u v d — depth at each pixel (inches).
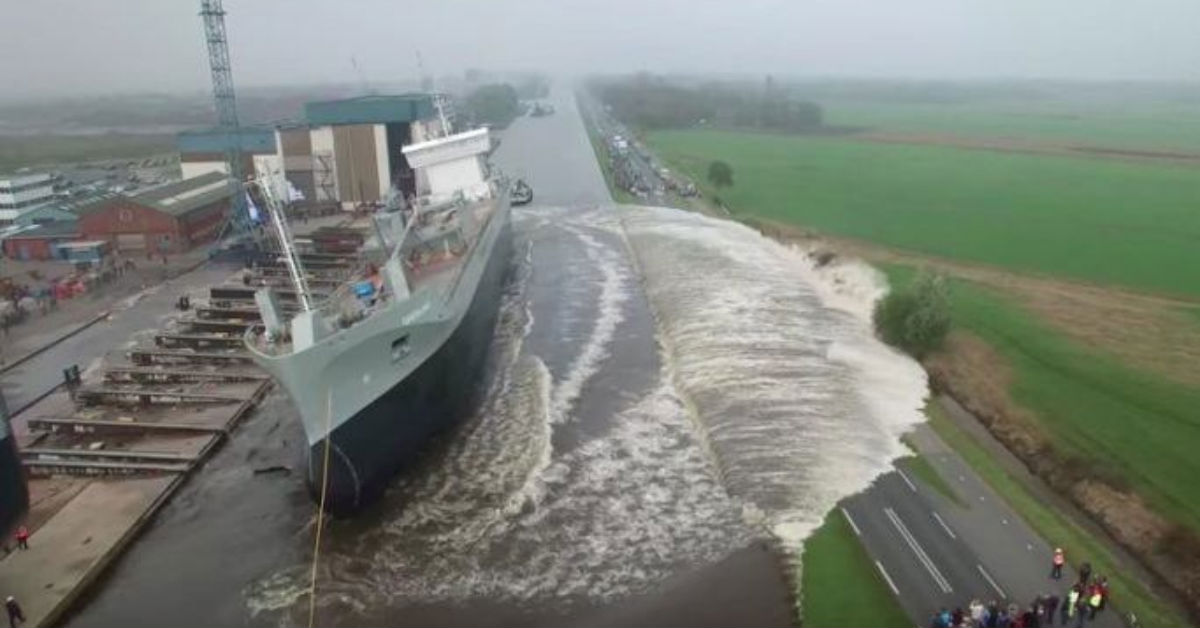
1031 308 2193.7
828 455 1454.2
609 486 1396.4
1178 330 2022.6
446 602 1120.8
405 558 1220.5
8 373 1920.5
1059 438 1486.2
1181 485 1316.4
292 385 1243.2
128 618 1106.7
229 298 2450.8
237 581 1179.9
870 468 1413.6
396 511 1346.0
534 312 2406.5
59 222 3309.5
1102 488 1326.3
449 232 2103.8
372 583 1166.3
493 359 2012.8
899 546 1187.9
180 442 1561.3
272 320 1459.2
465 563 1203.9
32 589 1140.5
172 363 1948.8
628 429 1606.8
